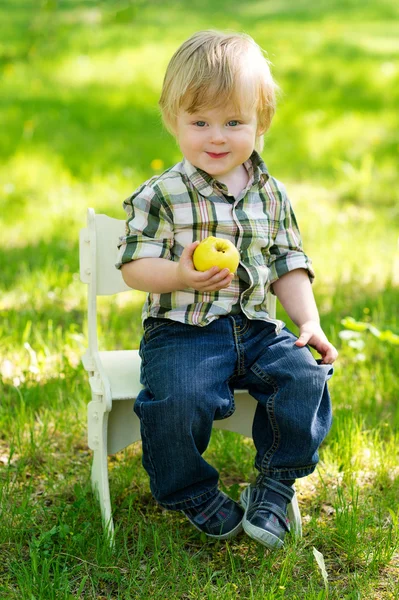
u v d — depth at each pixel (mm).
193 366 2670
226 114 2766
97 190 7586
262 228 2896
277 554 2789
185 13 18250
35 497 3148
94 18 7363
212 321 2773
